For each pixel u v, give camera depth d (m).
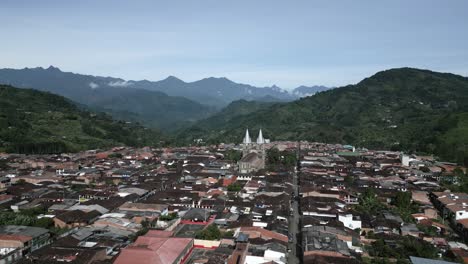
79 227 139.00
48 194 188.88
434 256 119.69
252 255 111.50
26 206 168.50
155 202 175.38
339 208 167.00
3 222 138.00
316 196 187.75
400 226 145.38
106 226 136.88
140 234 127.94
